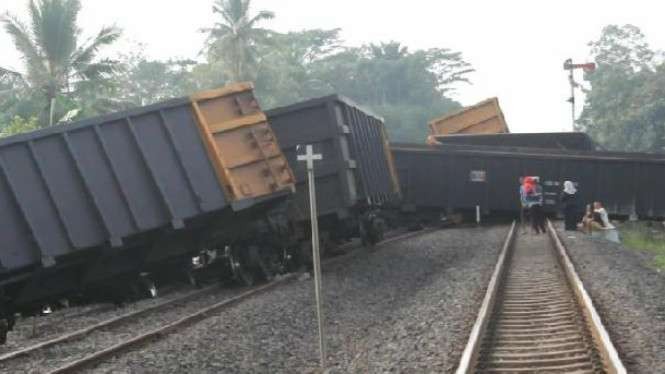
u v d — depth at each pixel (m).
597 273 18.67
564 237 27.77
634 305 14.29
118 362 12.05
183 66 103.31
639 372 9.64
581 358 10.59
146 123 18.28
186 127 18.91
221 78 86.50
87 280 17.44
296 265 23.25
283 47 106.44
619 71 107.06
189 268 20.59
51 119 41.06
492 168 40.34
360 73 127.81
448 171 40.62
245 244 20.88
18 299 16.11
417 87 129.75
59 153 16.61
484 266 20.94
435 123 46.09
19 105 43.28
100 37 45.75
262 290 19.14
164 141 18.45
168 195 18.19
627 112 96.25
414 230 40.59
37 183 16.11
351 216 24.92
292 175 20.55
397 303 16.97
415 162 40.84
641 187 38.78
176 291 21.55
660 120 92.50
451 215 40.66
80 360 11.73
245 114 19.84
